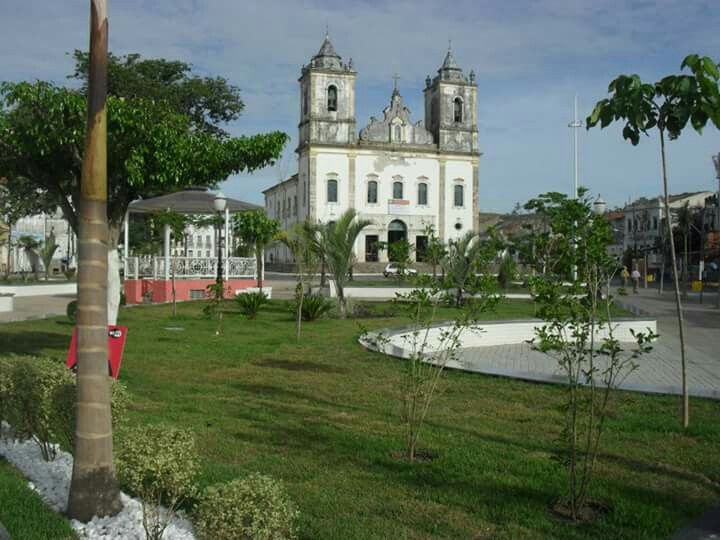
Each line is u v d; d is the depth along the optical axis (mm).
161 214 23375
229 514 3541
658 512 4676
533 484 5215
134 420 6922
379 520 4539
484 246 12180
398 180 61062
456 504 4836
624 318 16484
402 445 6238
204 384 9062
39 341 12805
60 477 5211
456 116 62688
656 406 7812
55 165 9398
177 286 24672
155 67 33281
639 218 70812
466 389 8836
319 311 18203
